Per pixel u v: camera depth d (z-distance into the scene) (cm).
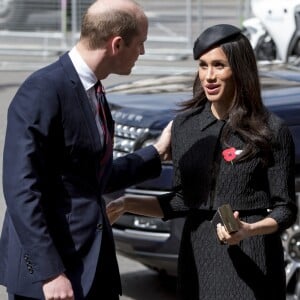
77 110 772
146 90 1372
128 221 1204
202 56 812
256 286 809
